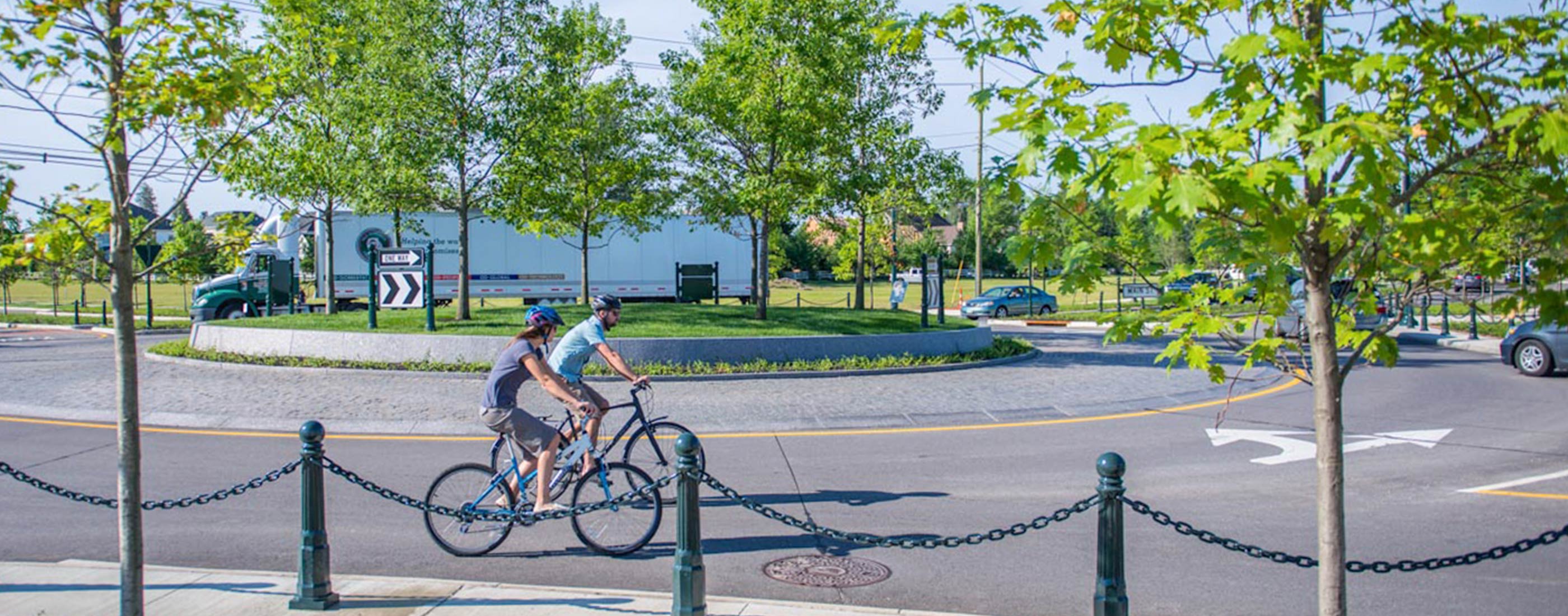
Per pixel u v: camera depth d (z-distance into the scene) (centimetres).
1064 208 433
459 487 714
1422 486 937
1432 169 398
